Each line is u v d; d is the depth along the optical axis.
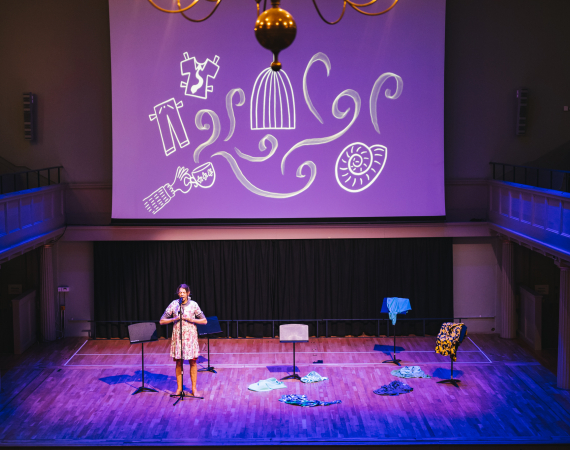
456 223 10.61
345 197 10.36
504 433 7.23
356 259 10.83
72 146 10.65
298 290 10.86
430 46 9.96
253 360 9.84
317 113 10.16
